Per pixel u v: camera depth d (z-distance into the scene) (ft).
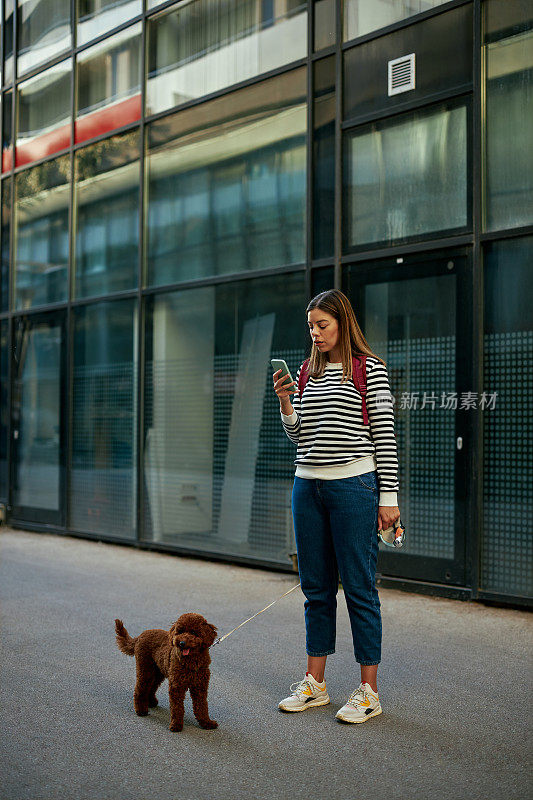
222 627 17.35
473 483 19.57
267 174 25.04
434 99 20.76
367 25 22.44
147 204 29.09
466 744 10.88
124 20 30.30
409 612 18.67
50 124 34.04
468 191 20.13
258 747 10.79
